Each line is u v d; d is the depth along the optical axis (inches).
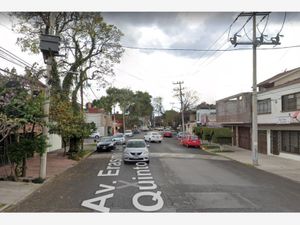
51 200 491.5
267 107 1288.1
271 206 456.8
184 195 521.3
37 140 649.0
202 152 1413.6
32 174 748.0
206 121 2657.5
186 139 1729.8
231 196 519.2
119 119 4515.3
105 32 1248.2
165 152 1360.7
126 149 997.8
